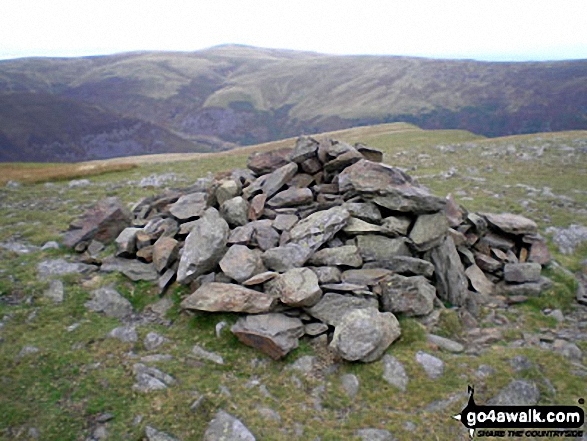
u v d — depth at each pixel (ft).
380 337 35.06
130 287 46.03
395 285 41.04
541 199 86.74
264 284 40.78
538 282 47.93
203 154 268.82
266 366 34.50
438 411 29.89
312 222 47.47
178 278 42.88
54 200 92.27
